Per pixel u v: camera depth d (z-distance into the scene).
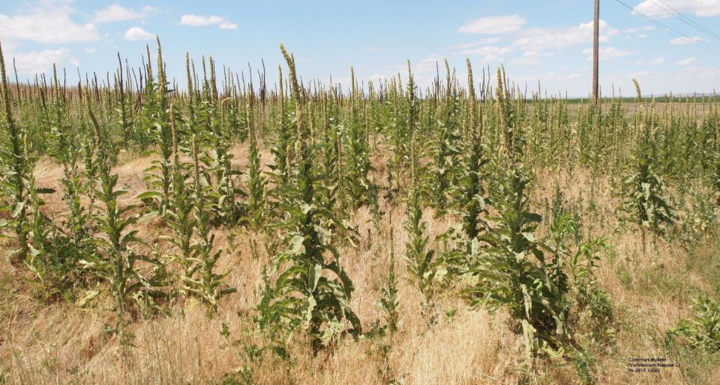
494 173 9.12
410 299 7.62
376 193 12.45
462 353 5.73
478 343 5.93
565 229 7.00
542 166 18.05
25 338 6.26
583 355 5.72
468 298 7.70
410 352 6.00
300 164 6.37
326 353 6.12
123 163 14.83
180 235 7.83
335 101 18.38
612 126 20.23
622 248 9.67
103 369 5.33
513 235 6.54
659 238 10.42
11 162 8.06
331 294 6.40
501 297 6.78
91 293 7.22
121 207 10.37
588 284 7.28
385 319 6.86
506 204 6.46
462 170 8.70
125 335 5.74
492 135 12.48
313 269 6.20
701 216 10.78
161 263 7.55
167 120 10.46
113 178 7.27
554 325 6.79
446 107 12.12
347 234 10.20
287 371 5.55
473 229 8.12
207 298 7.32
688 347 5.96
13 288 7.40
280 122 11.42
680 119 19.00
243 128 20.02
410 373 5.52
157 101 13.97
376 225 10.22
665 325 6.79
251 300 7.54
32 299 7.27
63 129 13.95
